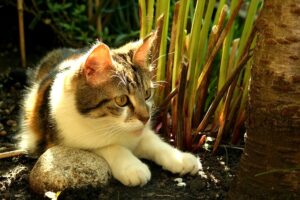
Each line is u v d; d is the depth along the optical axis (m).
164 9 0.92
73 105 0.84
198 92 0.94
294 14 0.68
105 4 1.29
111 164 0.83
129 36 1.25
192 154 0.90
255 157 0.74
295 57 0.69
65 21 1.29
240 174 0.77
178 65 0.93
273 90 0.71
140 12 0.94
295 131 0.71
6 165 0.90
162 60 0.94
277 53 0.70
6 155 0.91
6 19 1.36
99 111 0.83
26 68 1.24
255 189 0.75
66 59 1.00
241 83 0.97
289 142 0.72
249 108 0.74
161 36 0.93
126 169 0.82
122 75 0.83
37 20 1.29
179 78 0.89
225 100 0.92
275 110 0.71
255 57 0.72
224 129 0.95
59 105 0.85
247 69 0.91
